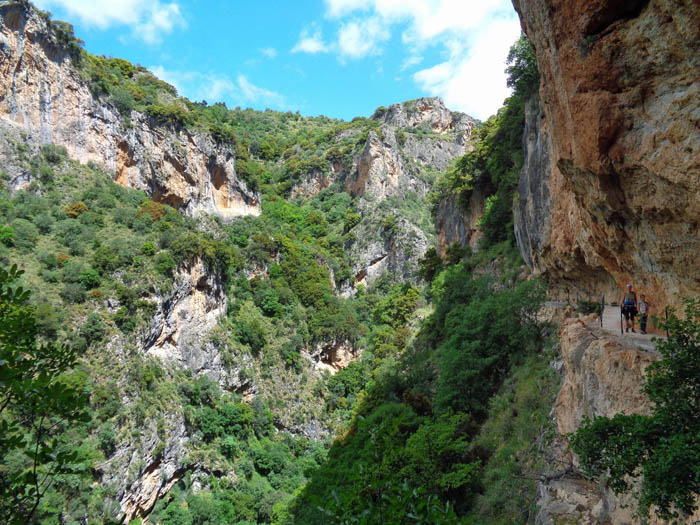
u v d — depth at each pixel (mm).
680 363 5988
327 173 139125
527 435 17266
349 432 36906
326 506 4977
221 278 69750
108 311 47938
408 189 129250
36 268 46875
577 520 10914
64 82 63031
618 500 9391
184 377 54906
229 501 47844
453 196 58312
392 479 5145
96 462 36375
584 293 22094
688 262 9789
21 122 57562
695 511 6609
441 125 159875
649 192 10070
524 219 29344
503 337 24875
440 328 39656
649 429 6078
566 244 20156
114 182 67500
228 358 62375
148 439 43031
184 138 79562
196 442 51281
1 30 55562
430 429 18188
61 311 43719
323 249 108125
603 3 10062
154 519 43125
